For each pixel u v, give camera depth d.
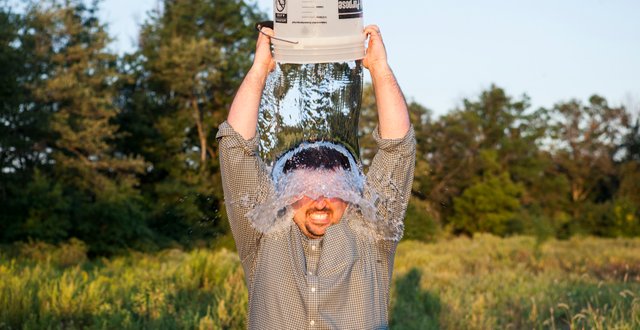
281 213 3.04
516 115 54.16
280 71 3.22
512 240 32.97
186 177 33.56
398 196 3.06
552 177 56.72
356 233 3.06
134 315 8.25
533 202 51.59
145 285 9.70
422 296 10.31
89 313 8.09
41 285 9.13
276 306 2.97
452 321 8.50
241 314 7.80
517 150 52.91
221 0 37.09
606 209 45.50
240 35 37.53
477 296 10.84
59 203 24.95
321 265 2.98
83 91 28.67
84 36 30.41
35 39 28.36
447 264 19.08
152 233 27.38
